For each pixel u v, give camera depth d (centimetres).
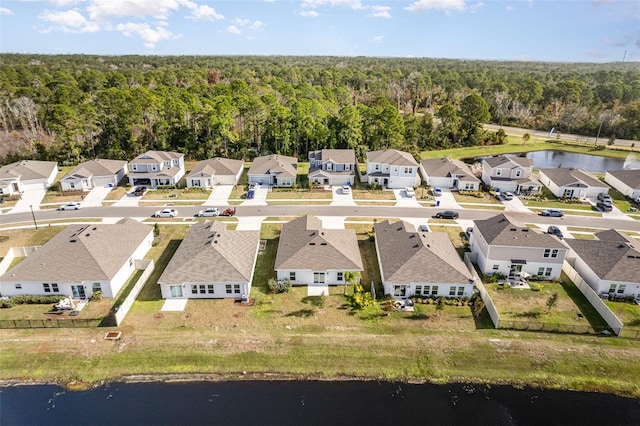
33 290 4259
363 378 3438
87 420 3030
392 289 4353
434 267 4381
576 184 7262
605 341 3806
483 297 4272
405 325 3981
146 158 7888
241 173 8488
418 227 6038
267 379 3412
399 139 9831
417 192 7512
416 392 3325
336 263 4541
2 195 7125
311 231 4984
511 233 4784
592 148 11450
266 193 7394
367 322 4012
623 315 4128
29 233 5831
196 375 3438
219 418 3045
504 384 3409
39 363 3519
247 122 9819
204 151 9694
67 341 3728
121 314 3978
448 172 7725
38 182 7412
